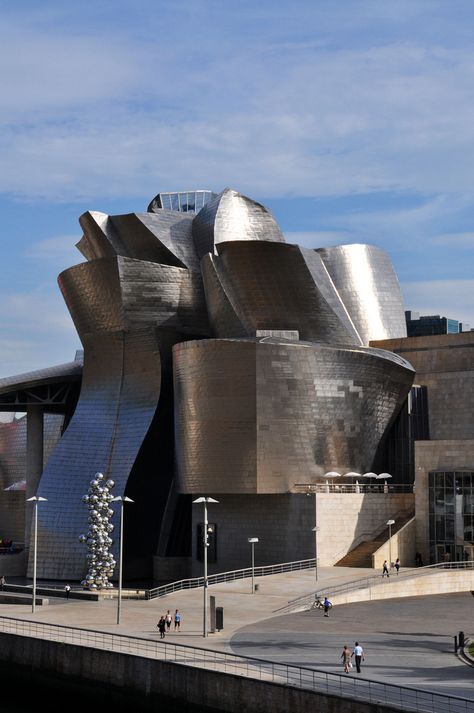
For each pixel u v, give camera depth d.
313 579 66.00
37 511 87.19
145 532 87.88
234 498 79.56
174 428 83.44
